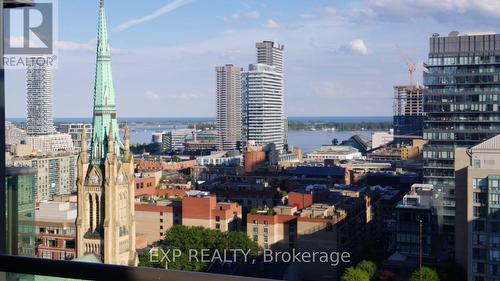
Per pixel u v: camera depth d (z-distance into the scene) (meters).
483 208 90.81
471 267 92.06
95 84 115.50
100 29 116.25
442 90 141.00
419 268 104.06
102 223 114.50
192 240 141.12
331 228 139.62
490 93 136.50
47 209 115.06
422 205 122.62
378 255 143.00
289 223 145.88
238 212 168.75
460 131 138.38
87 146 120.56
